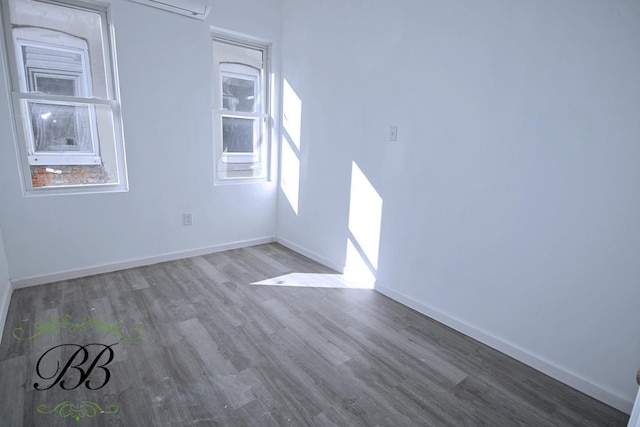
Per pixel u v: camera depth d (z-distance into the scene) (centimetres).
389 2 251
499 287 210
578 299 179
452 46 216
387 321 244
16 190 252
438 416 161
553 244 185
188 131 325
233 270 322
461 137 218
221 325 228
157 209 321
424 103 236
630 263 162
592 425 160
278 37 364
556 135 178
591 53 163
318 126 330
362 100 282
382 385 180
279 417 156
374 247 288
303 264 345
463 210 222
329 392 173
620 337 168
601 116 163
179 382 174
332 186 323
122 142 294
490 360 205
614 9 155
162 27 294
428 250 247
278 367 189
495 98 199
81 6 265
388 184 269
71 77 269
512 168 196
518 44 187
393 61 253
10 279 258
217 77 347
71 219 278
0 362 183
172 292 272
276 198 405
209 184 350
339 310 257
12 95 247
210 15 317
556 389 183
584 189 171
